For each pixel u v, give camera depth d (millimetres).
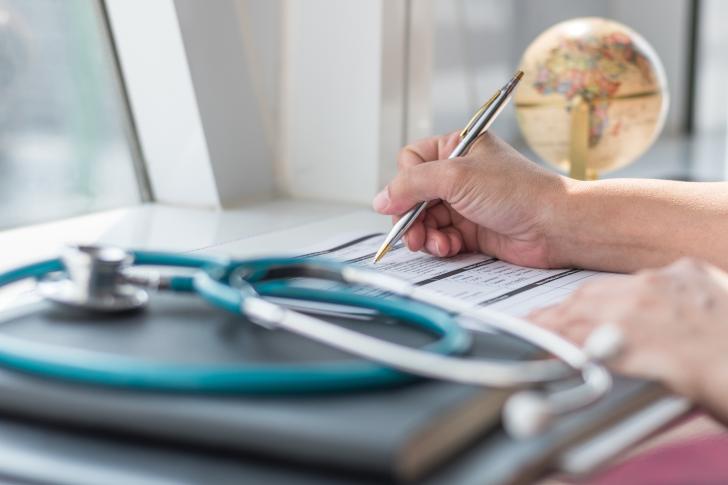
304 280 590
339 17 1148
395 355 368
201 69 1083
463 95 1460
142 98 1125
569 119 1039
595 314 497
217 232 975
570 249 710
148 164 1160
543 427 319
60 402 371
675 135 2260
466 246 775
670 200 707
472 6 1504
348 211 1114
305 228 992
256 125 1177
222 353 416
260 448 337
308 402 358
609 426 385
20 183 1049
